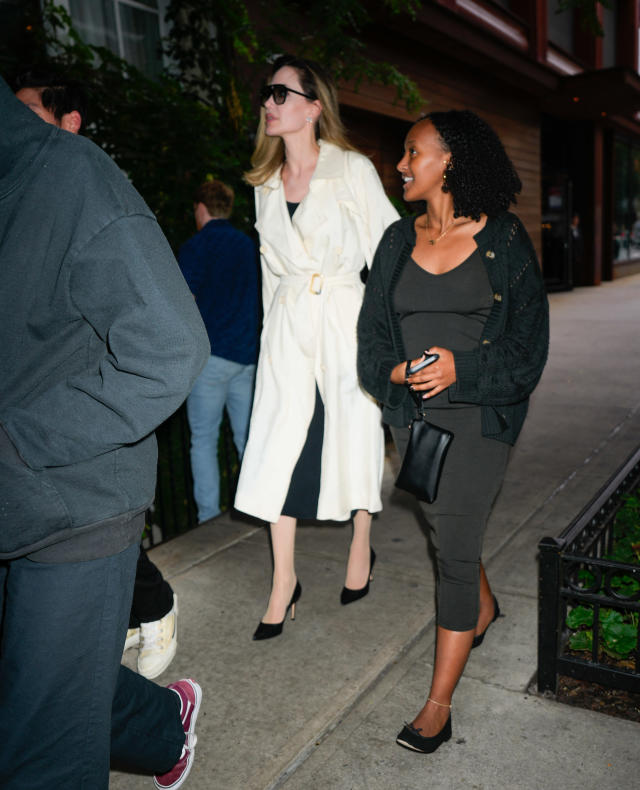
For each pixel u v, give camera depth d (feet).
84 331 4.40
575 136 57.26
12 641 4.50
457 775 6.69
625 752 6.86
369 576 10.02
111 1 18.57
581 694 7.77
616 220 65.16
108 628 4.67
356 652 8.75
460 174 6.61
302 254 8.79
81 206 4.13
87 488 4.38
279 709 7.76
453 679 6.99
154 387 4.20
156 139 15.75
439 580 7.18
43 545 4.30
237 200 17.22
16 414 4.11
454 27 31.78
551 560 7.53
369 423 9.12
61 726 4.57
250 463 9.00
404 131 35.37
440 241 6.96
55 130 4.30
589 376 23.77
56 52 16.11
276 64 8.70
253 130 19.65
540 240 49.55
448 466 6.91
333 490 8.96
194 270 12.63
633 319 36.99
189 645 9.08
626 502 10.72
